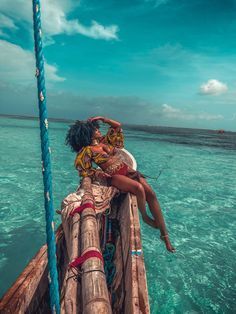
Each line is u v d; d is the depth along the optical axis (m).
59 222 6.00
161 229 3.47
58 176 10.29
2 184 8.78
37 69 0.93
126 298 2.16
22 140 22.23
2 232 5.45
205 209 7.47
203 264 4.64
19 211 6.54
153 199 3.45
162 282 4.12
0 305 1.67
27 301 1.86
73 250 2.09
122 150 6.18
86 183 3.28
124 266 2.68
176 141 34.94
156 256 4.84
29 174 10.33
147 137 39.38
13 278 4.08
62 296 2.35
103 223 3.31
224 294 3.90
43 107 0.96
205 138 50.59
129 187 3.32
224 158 19.72
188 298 3.79
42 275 2.15
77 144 3.50
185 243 5.39
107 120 4.01
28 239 5.21
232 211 7.39
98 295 1.53
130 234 2.84
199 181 11.05
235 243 5.48
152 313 3.49
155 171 12.80
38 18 0.90
